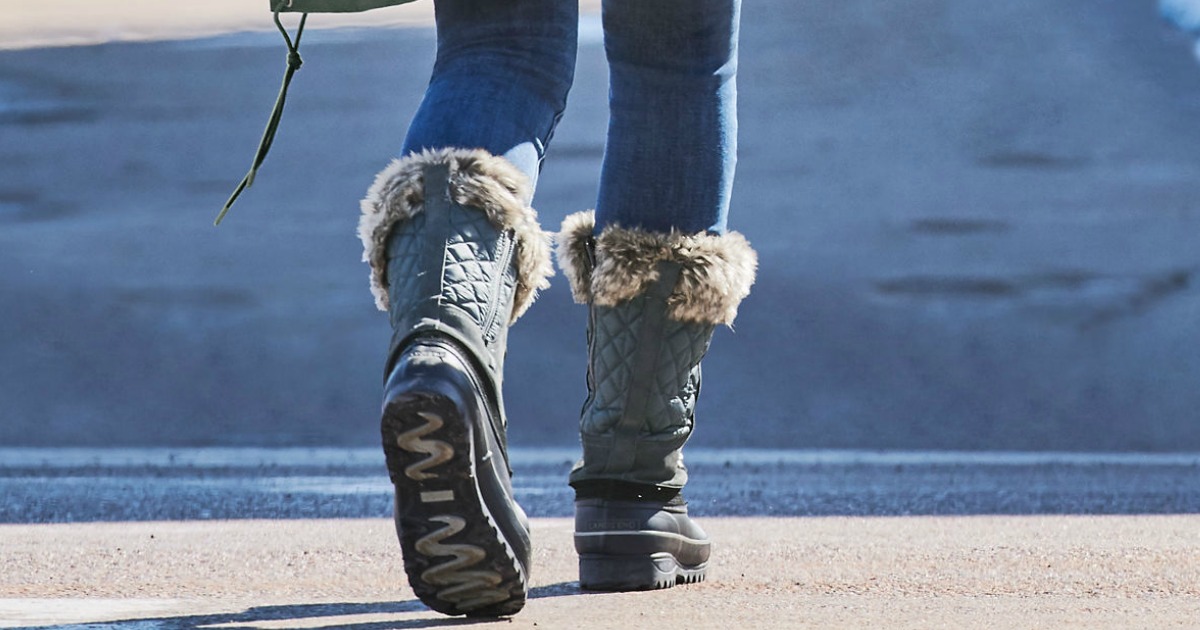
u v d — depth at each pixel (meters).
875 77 50.88
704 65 6.74
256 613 6.10
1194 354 29.94
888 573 7.89
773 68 51.97
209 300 33.00
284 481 18.36
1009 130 46.12
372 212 5.61
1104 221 38.44
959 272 34.66
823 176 42.34
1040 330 31.55
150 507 14.68
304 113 48.81
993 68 51.19
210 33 57.47
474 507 5.17
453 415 5.00
